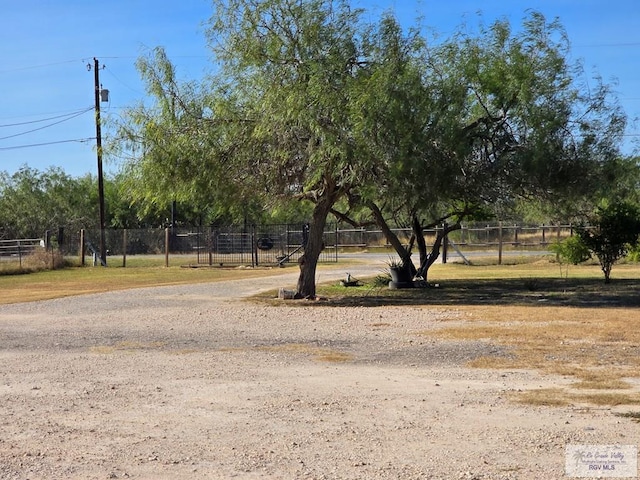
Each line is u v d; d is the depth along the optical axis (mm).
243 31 22156
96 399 10383
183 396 10508
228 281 33969
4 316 21062
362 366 12812
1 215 74062
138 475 7074
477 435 8320
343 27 21656
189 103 23109
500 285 29422
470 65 21859
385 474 7004
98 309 22484
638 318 18172
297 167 22672
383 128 20125
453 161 21062
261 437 8352
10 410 9773
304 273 24906
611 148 22875
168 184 23156
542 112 21547
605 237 29156
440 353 13938
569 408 9500
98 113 24984
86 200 79000
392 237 28672
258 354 14164
